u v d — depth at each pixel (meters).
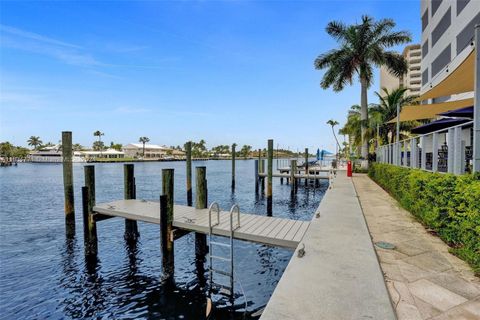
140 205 11.55
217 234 8.07
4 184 37.28
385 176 13.92
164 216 8.59
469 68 9.29
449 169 6.97
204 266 9.52
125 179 12.80
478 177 4.89
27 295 7.73
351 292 3.38
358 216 7.62
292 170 25.39
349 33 26.03
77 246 11.62
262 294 7.66
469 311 3.15
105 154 130.88
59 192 29.25
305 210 20.16
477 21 19.81
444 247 5.37
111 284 8.39
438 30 27.75
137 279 8.72
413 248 5.33
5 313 6.88
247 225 8.38
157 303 7.38
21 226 14.91
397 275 4.12
